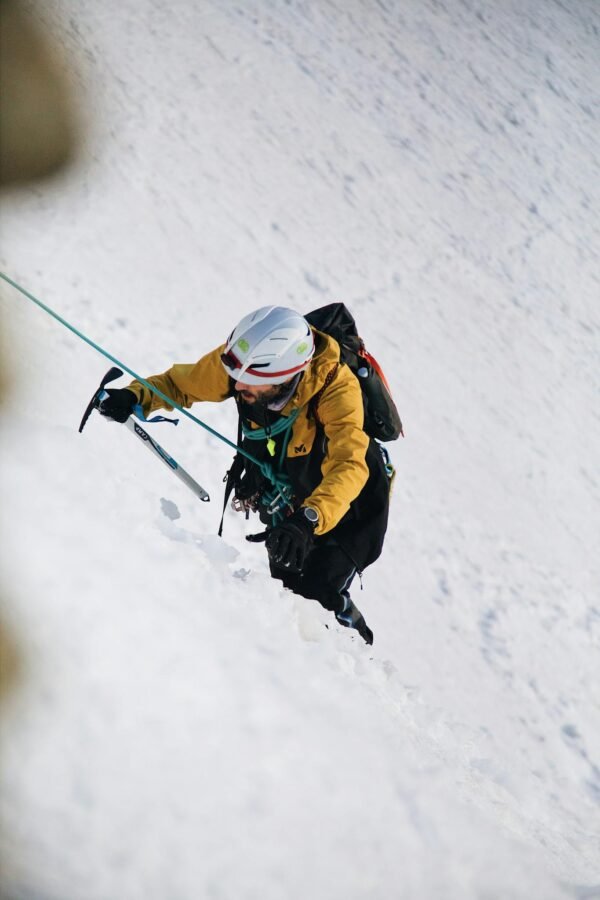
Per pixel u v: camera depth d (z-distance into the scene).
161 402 14.44
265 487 14.38
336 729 7.28
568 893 7.39
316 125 65.81
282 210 54.19
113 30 58.31
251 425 14.10
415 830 6.89
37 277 32.00
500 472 45.31
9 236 32.88
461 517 39.16
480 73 89.50
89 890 4.90
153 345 33.56
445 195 69.25
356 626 14.78
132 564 7.16
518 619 34.72
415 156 71.25
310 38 76.38
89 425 23.17
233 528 24.70
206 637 7.07
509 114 86.06
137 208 43.41
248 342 13.18
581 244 74.75
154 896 5.09
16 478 6.98
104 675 5.80
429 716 11.52
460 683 28.89
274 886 5.61
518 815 9.77
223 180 52.50
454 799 7.68
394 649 28.31
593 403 57.75
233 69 64.38
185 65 60.69
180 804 5.58
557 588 38.53
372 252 56.72
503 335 57.88
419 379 48.22
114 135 48.50
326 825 6.28
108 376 14.05
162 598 7.07
